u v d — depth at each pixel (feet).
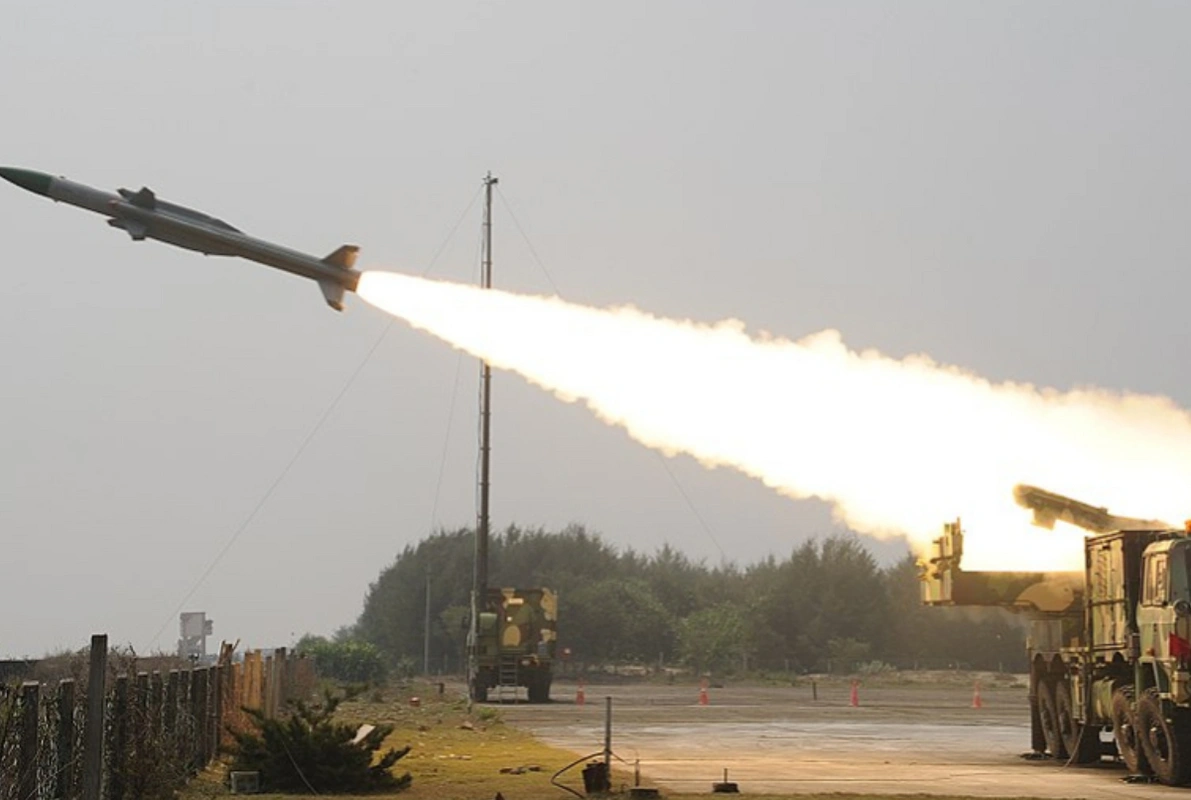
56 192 203.31
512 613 378.73
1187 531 161.07
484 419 396.16
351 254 217.56
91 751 107.45
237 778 143.43
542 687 379.35
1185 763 153.89
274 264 212.64
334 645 508.94
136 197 206.80
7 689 98.37
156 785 128.88
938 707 355.97
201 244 208.33
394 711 302.45
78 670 140.36
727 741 227.81
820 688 516.73
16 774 99.14
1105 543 174.70
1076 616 191.62
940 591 197.57
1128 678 171.73
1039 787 153.48
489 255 383.86
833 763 185.37
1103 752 189.37
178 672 150.00
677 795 142.41
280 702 263.49
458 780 157.99
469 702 332.39
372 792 144.66
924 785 155.33
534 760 183.93
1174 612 153.89
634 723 277.03
